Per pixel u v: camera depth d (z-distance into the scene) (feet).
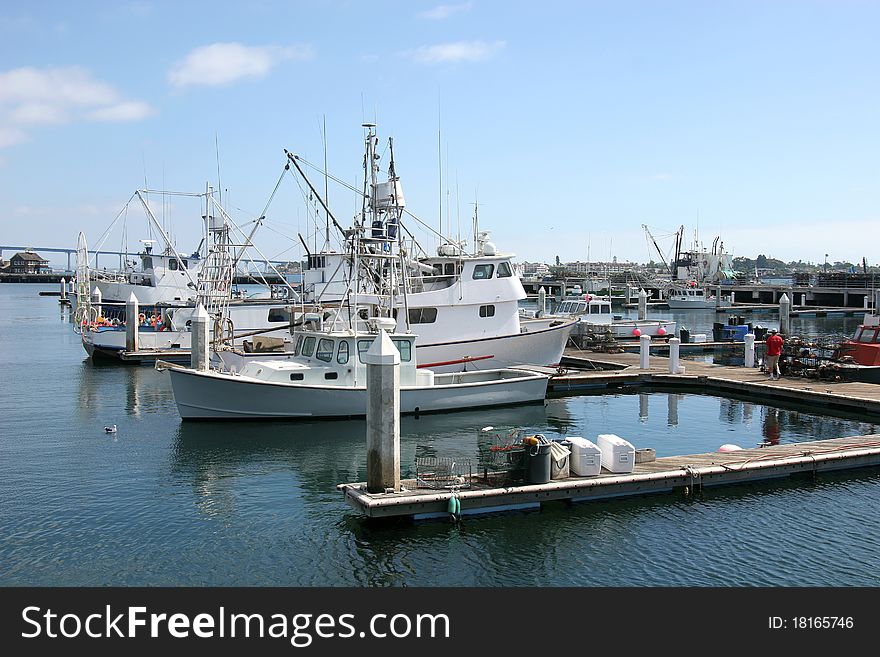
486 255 98.37
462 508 44.34
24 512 47.52
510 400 83.05
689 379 99.96
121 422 75.36
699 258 391.86
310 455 62.03
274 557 40.24
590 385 100.07
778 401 88.84
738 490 50.21
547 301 227.81
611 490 47.47
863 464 54.75
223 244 107.65
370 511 42.45
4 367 120.06
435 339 93.66
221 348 99.76
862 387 88.53
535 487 45.55
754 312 282.77
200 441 66.69
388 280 84.69
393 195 83.97
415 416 77.82
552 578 37.86
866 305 266.77
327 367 75.00
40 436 69.00
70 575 38.22
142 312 143.33
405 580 37.65
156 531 44.11
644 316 179.42
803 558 40.06
